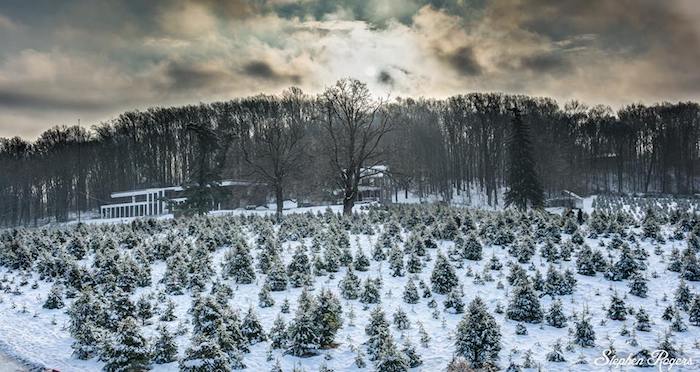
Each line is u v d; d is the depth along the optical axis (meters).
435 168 94.44
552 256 25.17
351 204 47.03
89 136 112.88
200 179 57.75
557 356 15.55
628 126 106.25
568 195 79.19
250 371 15.25
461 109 97.56
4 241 35.44
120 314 18.84
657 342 16.67
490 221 31.48
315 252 28.16
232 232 32.44
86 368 15.90
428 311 19.95
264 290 20.84
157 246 28.64
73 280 23.94
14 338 18.58
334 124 61.59
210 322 16.59
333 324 16.89
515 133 63.09
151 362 15.88
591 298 21.17
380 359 14.80
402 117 92.50
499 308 19.77
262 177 59.47
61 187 101.25
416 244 27.09
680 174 104.06
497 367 15.23
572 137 102.38
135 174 109.06
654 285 22.64
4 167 100.38
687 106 106.38
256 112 95.81
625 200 68.12
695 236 27.33
